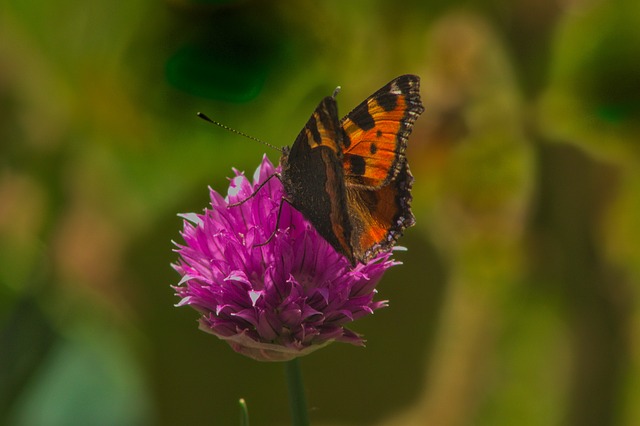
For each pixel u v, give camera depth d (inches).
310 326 34.3
